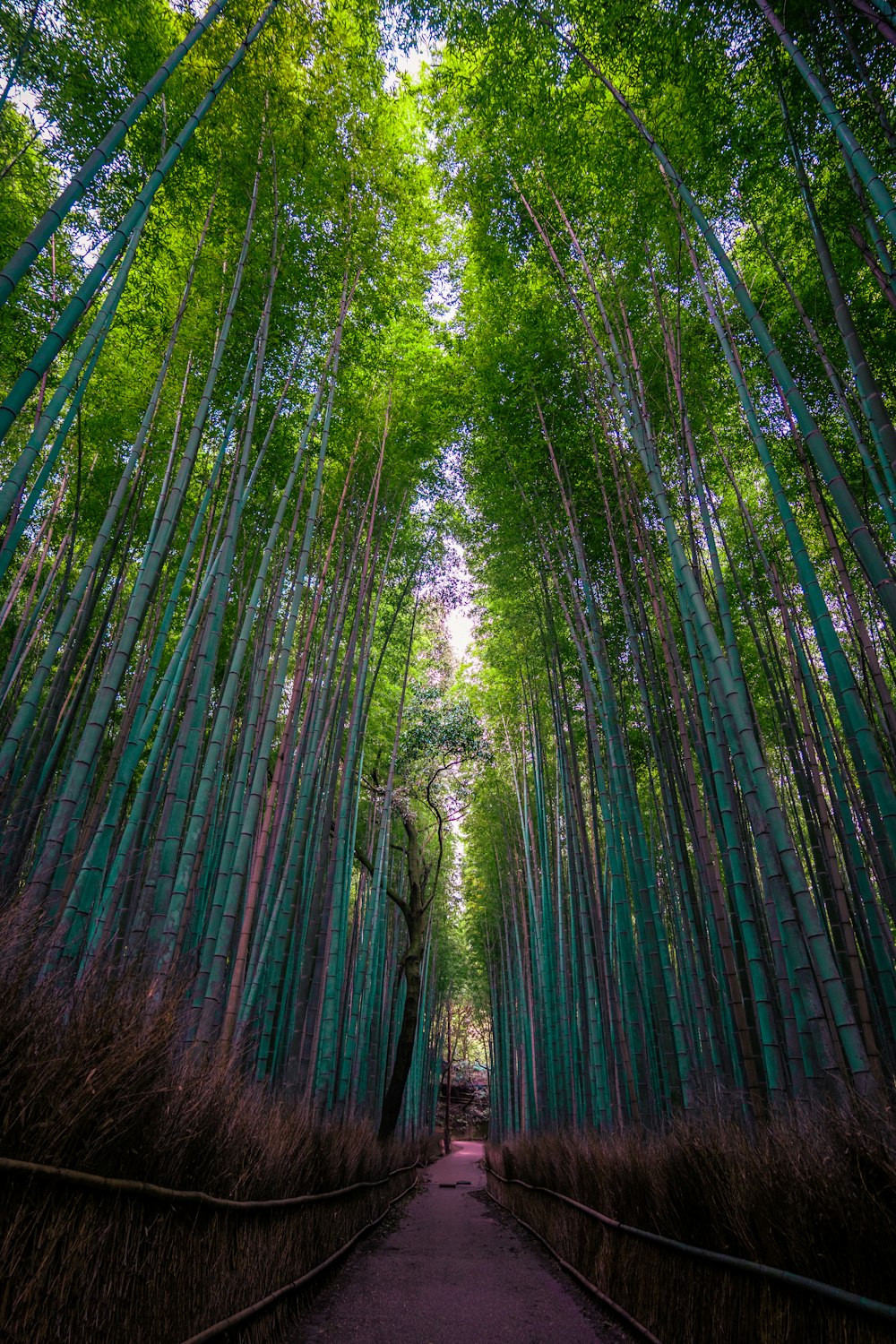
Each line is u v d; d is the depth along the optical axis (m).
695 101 4.20
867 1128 1.62
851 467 5.26
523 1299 3.38
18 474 2.58
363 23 4.73
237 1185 2.22
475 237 5.92
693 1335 2.18
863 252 2.38
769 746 6.94
